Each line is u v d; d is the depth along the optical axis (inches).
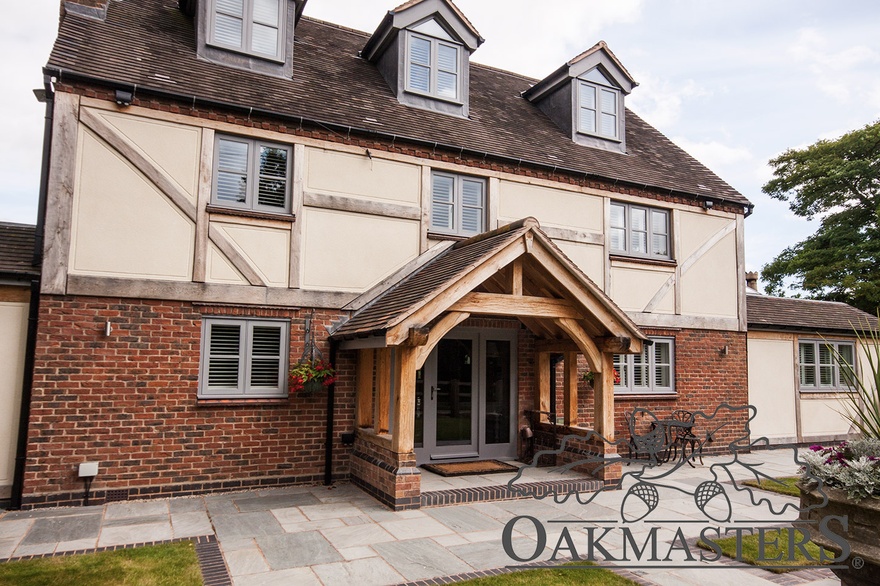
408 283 334.0
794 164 980.6
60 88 279.7
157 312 292.7
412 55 406.0
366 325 286.7
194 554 201.3
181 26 364.5
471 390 381.1
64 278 273.7
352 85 391.2
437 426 368.5
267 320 318.0
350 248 340.5
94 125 285.1
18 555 198.4
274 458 311.9
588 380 392.5
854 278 868.6
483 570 190.4
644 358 441.4
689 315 457.7
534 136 439.5
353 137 345.7
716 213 481.4
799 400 511.5
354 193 343.9
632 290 435.5
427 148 366.9
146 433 284.8
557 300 311.6
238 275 311.3
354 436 328.8
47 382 267.9
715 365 466.3
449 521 250.4
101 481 274.8
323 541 219.6
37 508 261.9
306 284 327.0
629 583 178.2
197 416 296.0
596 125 472.1
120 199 288.5
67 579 174.9
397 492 267.4
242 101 318.0
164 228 296.8
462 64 422.9
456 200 380.2
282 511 263.3
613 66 478.9
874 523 136.3
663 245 459.5
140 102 295.3
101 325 280.5
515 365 394.3
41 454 264.5
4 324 270.8
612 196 433.1
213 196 311.9
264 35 360.8
